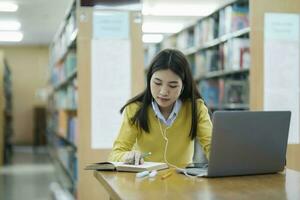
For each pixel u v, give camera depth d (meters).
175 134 2.07
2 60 8.77
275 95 3.64
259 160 1.72
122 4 3.71
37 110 12.62
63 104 6.41
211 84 5.39
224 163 1.66
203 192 1.39
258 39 3.62
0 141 8.68
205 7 6.32
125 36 3.70
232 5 4.55
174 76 1.91
